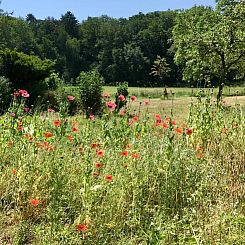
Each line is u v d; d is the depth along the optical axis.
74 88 19.84
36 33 92.56
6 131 5.74
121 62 84.06
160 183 4.62
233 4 22.95
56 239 3.66
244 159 5.38
